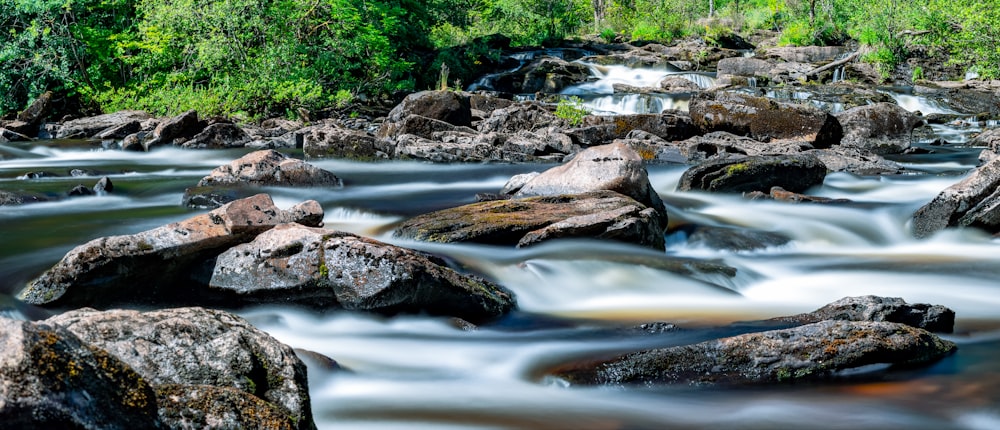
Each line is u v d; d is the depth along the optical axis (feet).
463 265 28.27
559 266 28.99
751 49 161.17
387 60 107.86
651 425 17.31
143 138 75.36
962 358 21.06
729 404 18.37
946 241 38.19
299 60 102.22
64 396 10.08
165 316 14.26
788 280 31.40
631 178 38.34
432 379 20.18
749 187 47.67
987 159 60.70
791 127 67.82
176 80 97.81
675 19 184.14
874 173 57.06
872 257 35.53
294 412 13.71
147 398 11.29
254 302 25.18
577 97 100.63
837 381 19.44
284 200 43.45
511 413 17.89
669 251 36.04
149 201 44.80
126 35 98.63
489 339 23.41
